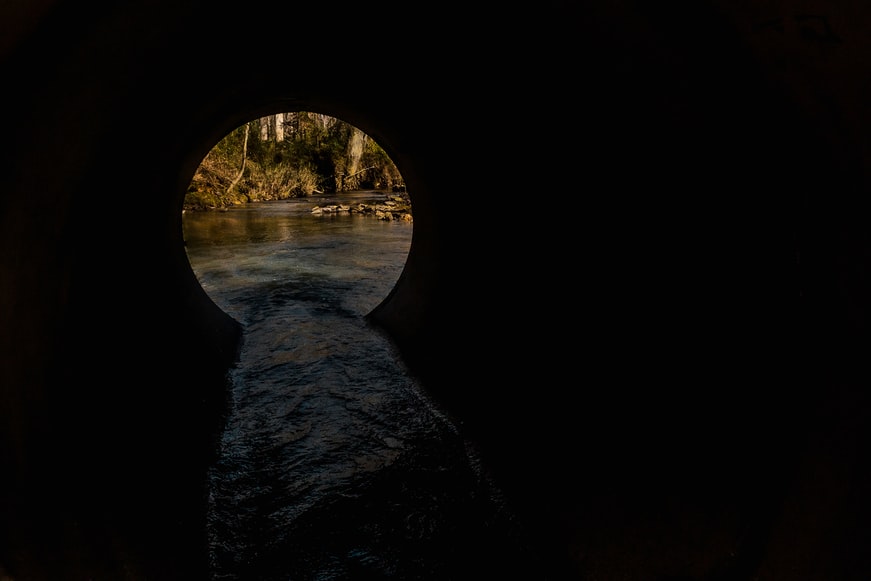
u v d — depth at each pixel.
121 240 3.83
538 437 3.65
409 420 4.68
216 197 24.98
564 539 2.98
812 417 1.68
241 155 30.42
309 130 43.25
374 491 3.64
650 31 1.74
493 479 3.79
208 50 3.45
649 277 2.69
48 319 2.15
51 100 1.74
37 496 1.76
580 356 3.45
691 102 1.87
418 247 7.38
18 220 1.80
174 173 5.43
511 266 4.47
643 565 2.42
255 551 3.04
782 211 1.72
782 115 1.52
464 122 4.32
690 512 2.29
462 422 4.55
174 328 4.93
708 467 2.24
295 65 4.58
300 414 4.75
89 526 2.03
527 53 2.75
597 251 3.18
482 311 4.99
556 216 3.60
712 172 2.01
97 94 2.07
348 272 10.65
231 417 4.68
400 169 7.38
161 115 3.80
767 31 1.33
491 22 2.75
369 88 5.01
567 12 2.12
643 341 2.81
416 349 6.03
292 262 11.54
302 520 3.32
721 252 2.12
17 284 1.83
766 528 1.86
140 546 2.35
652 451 2.64
